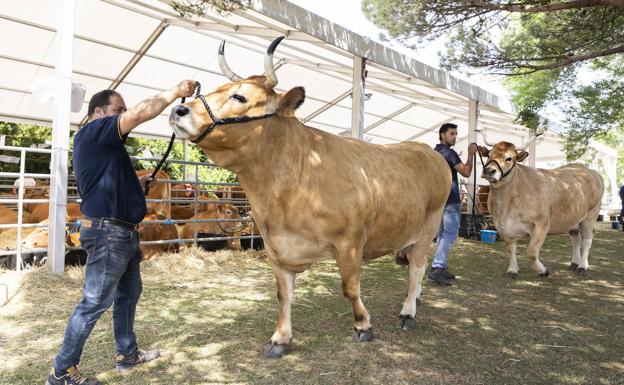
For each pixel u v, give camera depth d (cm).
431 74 984
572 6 499
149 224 644
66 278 493
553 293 523
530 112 1050
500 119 1370
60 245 507
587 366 319
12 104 1080
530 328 397
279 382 281
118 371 289
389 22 611
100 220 251
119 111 270
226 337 354
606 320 424
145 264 584
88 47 891
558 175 671
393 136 1675
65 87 517
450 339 365
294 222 305
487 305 466
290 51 925
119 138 247
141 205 270
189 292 484
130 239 262
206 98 263
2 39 821
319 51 890
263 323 388
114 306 288
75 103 543
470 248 883
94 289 250
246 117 269
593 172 718
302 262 320
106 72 1002
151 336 351
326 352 330
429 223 412
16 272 499
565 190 635
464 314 434
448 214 554
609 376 303
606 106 925
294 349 335
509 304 472
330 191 307
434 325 399
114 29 834
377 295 496
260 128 280
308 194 302
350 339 357
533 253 598
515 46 697
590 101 945
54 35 812
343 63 951
